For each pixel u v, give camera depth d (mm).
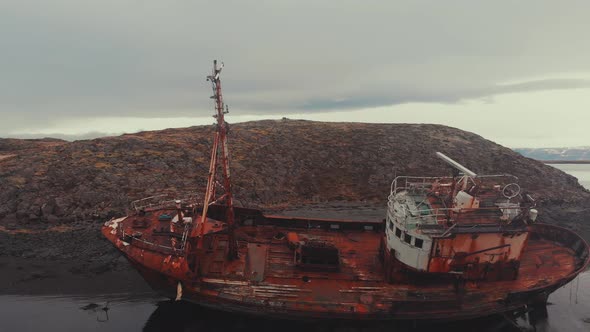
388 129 62906
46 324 19531
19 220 32250
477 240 18281
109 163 41688
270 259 21328
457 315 18344
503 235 18375
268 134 58344
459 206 19172
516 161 53875
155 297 22328
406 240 18844
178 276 18516
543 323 20922
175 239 19844
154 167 42656
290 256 21750
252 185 43594
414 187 22578
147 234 20422
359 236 25047
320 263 20547
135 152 45062
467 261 18547
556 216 39969
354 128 63312
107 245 28781
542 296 19625
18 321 19656
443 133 62562
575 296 23906
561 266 21141
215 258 20812
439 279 19297
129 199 36656
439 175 49000
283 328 19625
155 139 50219
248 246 22469
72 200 35125
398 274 19516
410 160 52375
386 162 51469
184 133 55812
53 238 29734
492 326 20203
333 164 51031
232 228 20312
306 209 40312
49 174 38000
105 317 20297
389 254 19594
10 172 37312
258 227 25281
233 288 18906
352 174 49281
